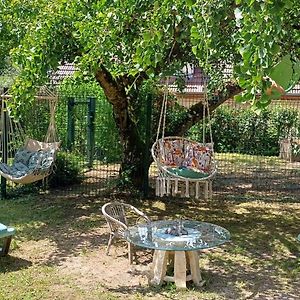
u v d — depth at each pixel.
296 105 14.33
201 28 3.04
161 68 5.75
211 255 5.68
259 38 2.08
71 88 10.86
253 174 11.43
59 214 7.40
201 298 4.43
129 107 8.70
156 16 3.65
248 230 6.77
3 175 7.46
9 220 7.01
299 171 11.84
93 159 10.73
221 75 8.27
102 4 4.42
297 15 3.23
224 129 14.47
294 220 7.35
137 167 8.68
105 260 5.42
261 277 5.02
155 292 4.55
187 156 7.27
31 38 5.09
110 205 5.79
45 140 8.59
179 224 5.20
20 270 5.06
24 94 5.19
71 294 4.48
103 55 4.87
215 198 8.77
